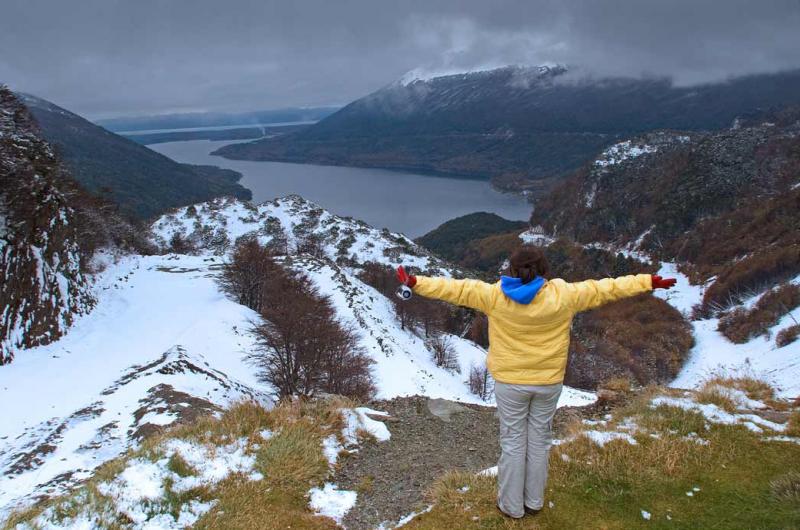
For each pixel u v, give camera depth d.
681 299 102.19
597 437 6.77
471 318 85.62
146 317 40.44
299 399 9.44
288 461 6.79
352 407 9.41
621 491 5.55
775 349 57.31
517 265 4.46
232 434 7.36
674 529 4.95
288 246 143.62
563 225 194.12
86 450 18.28
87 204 55.72
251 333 39.62
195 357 31.78
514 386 4.67
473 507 5.43
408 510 5.95
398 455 7.88
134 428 19.89
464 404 11.80
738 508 5.18
